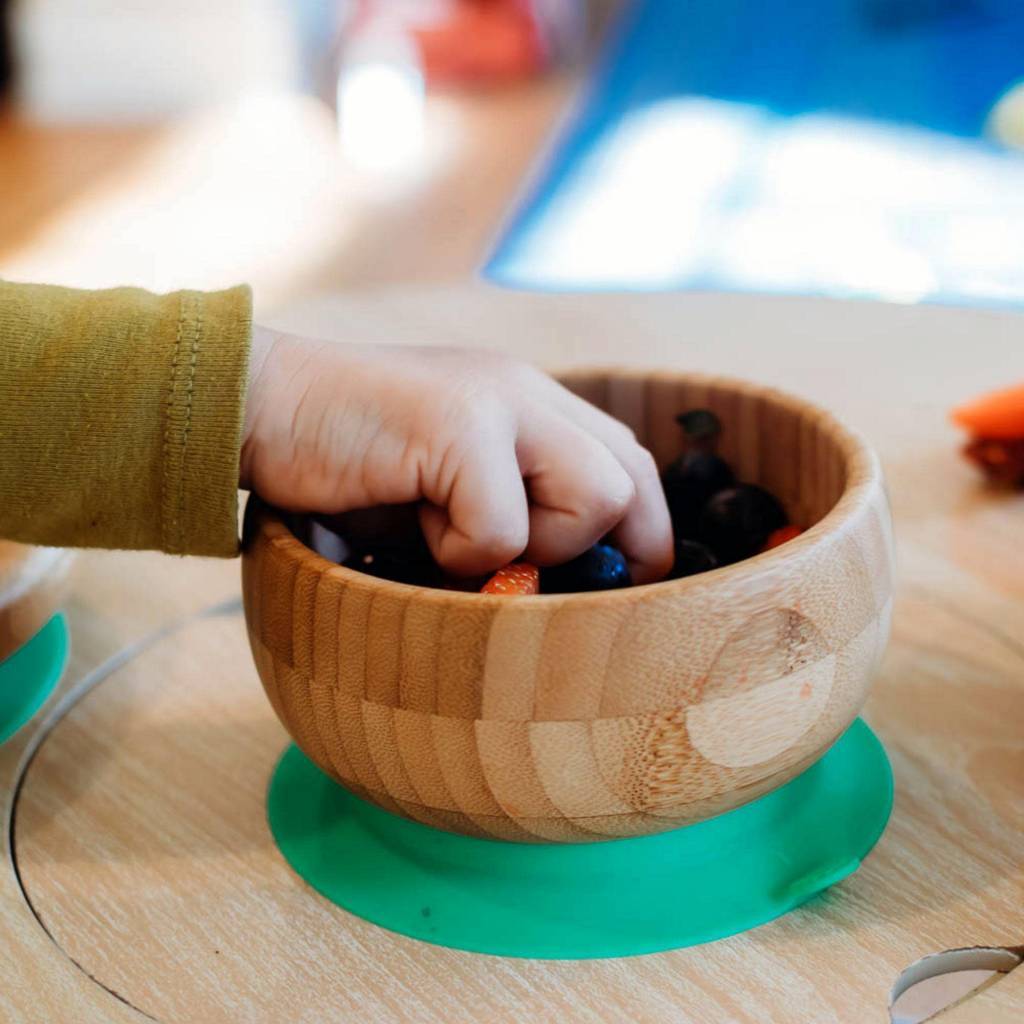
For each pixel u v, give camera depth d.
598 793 0.33
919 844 0.37
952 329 0.73
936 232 1.17
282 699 0.36
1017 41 1.97
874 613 0.35
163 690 0.47
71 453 0.37
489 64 2.32
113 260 1.51
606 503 0.39
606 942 0.34
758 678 0.32
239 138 2.08
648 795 0.33
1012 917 0.34
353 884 0.37
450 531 0.39
